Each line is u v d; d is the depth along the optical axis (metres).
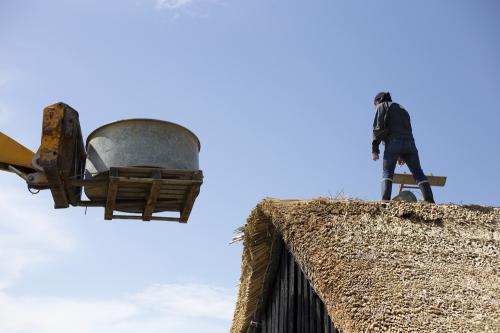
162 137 7.12
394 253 6.29
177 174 7.12
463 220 7.06
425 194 8.04
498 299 5.79
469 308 5.58
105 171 7.02
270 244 8.16
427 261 6.26
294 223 6.69
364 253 6.18
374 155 8.31
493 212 7.28
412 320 5.27
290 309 7.86
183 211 7.66
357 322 5.21
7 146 6.92
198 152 7.66
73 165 7.04
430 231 6.82
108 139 7.10
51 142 6.66
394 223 6.86
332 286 5.67
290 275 7.98
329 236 6.41
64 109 6.82
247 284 8.73
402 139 8.15
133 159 6.97
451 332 5.18
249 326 9.23
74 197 7.29
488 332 5.23
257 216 7.67
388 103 8.38
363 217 6.88
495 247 6.70
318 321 6.97
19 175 6.93
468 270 6.23
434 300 5.60
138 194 7.43
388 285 5.71
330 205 7.01
